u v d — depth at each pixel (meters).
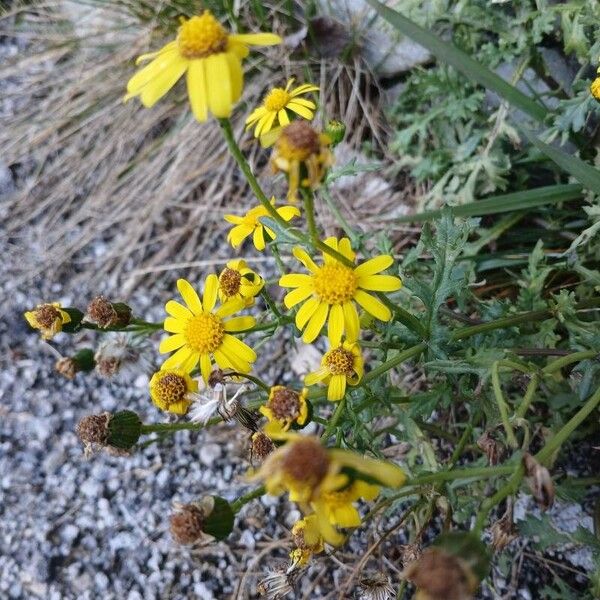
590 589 0.18
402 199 0.26
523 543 0.20
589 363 0.16
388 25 0.27
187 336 0.16
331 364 0.15
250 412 0.16
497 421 0.16
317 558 0.18
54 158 0.31
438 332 0.15
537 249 0.20
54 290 0.28
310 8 0.28
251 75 0.29
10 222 0.29
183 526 0.13
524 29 0.23
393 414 0.20
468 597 0.11
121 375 0.25
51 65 0.33
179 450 0.23
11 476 0.24
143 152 0.30
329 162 0.12
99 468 0.23
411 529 0.20
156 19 0.30
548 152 0.19
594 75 0.22
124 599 0.21
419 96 0.26
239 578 0.21
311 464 0.11
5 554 0.22
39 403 0.25
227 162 0.29
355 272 0.15
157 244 0.28
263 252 0.27
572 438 0.20
